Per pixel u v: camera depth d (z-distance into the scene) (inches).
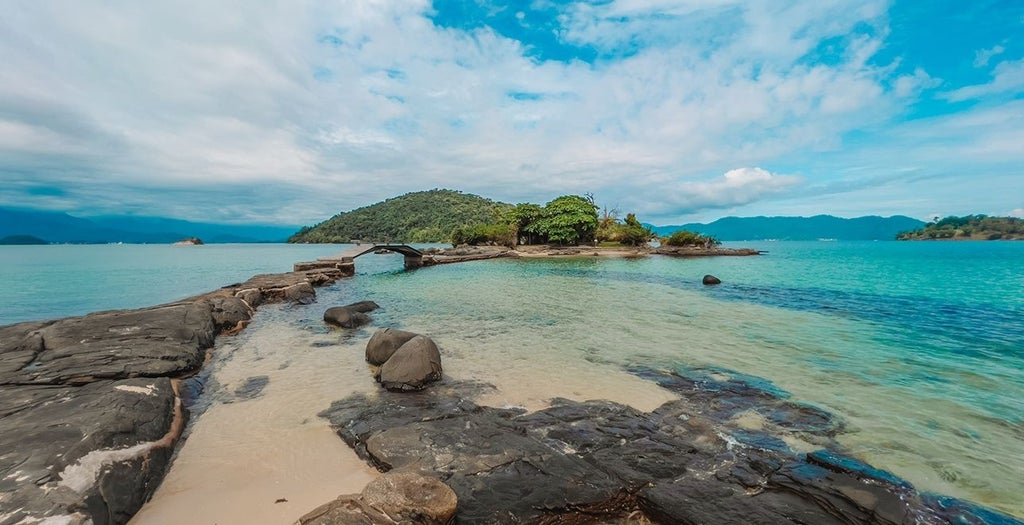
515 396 357.4
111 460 219.3
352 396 359.6
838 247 4534.9
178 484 235.9
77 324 473.1
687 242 2672.2
